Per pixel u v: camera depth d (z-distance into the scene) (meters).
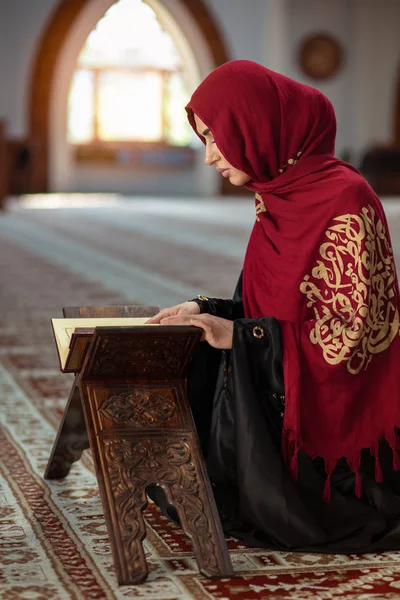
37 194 22.61
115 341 2.30
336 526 2.50
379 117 22.98
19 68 21.61
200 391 2.65
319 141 2.53
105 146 24.84
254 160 2.50
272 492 2.42
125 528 2.26
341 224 2.46
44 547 2.46
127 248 10.95
